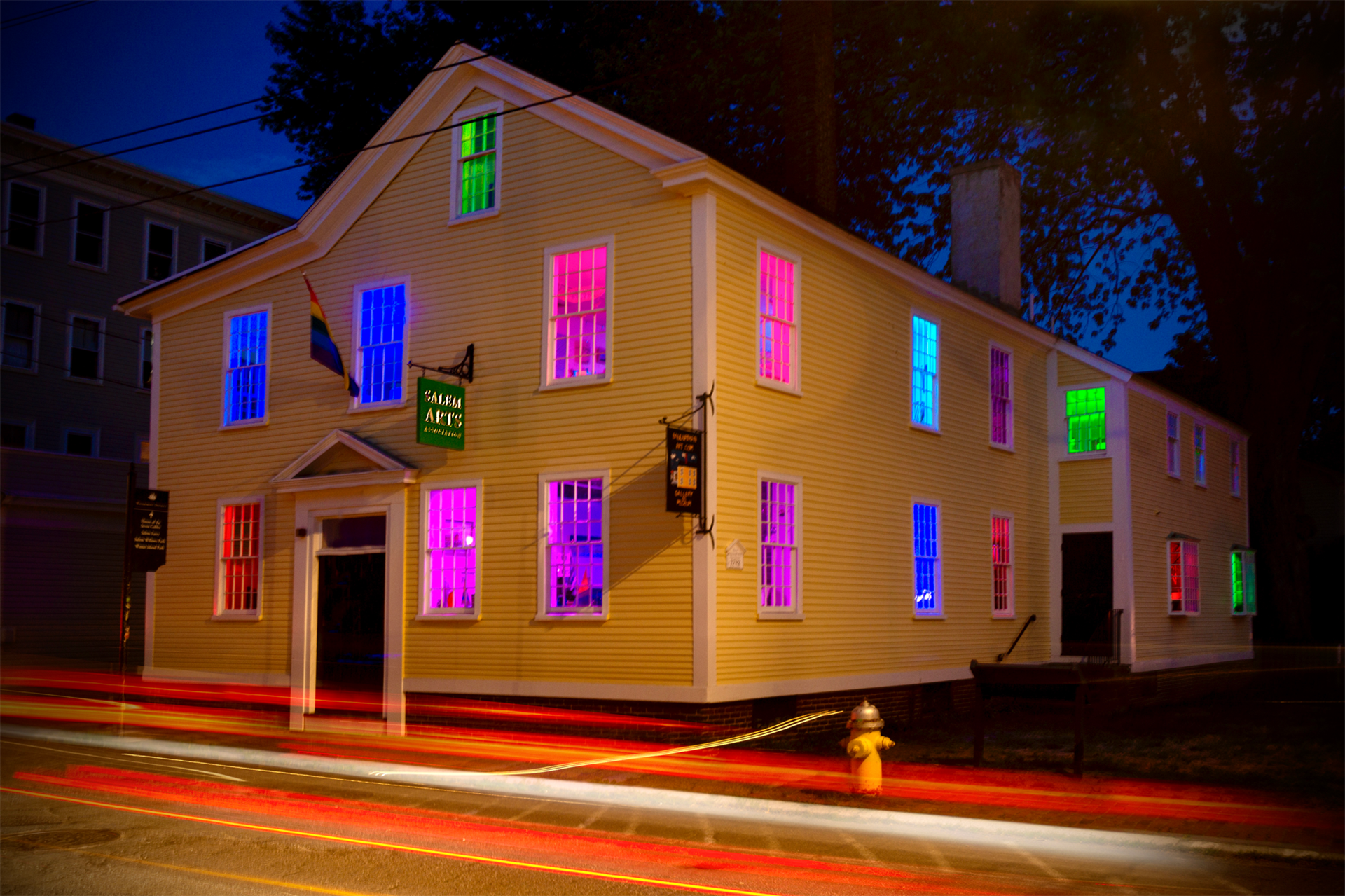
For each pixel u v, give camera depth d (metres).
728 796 11.66
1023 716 21.00
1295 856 8.81
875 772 11.77
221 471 20.19
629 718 15.33
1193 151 31.58
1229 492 30.97
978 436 22.48
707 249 15.45
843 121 34.06
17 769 13.26
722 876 8.16
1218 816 10.45
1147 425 25.69
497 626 16.56
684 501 14.68
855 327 18.88
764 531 16.22
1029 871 8.45
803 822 10.65
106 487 28.91
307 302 19.56
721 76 31.58
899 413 19.94
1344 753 15.22
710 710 14.89
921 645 19.83
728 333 15.73
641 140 16.09
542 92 17.12
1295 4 28.66
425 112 18.41
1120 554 24.06
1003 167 25.73
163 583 20.61
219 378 20.50
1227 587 29.91
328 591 18.53
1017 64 32.09
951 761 14.36
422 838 9.48
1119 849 9.29
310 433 19.16
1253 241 30.59
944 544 20.94
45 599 27.47
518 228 17.23
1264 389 31.25
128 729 18.27
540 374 16.72
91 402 35.31
